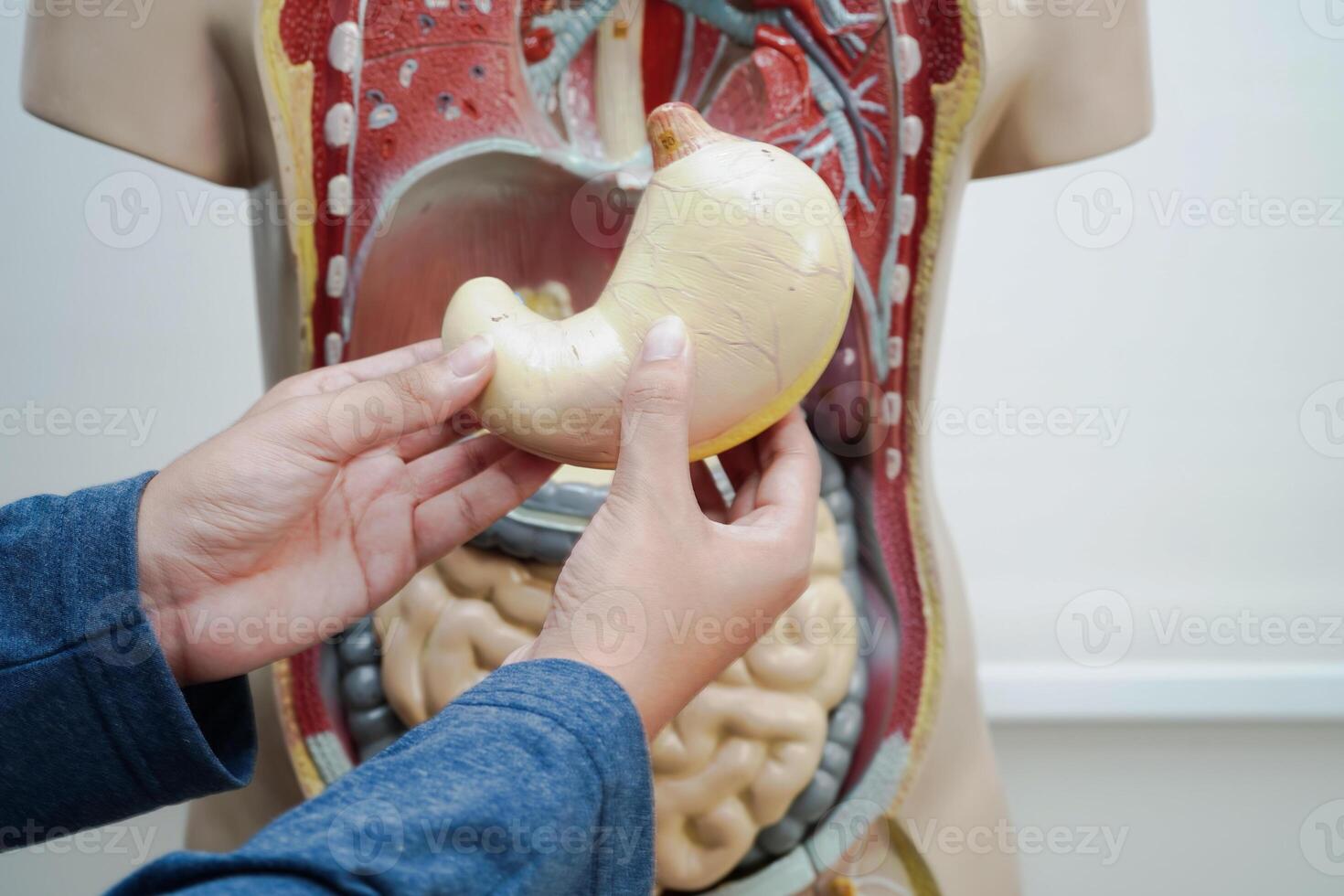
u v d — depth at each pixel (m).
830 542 0.61
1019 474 1.34
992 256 1.31
